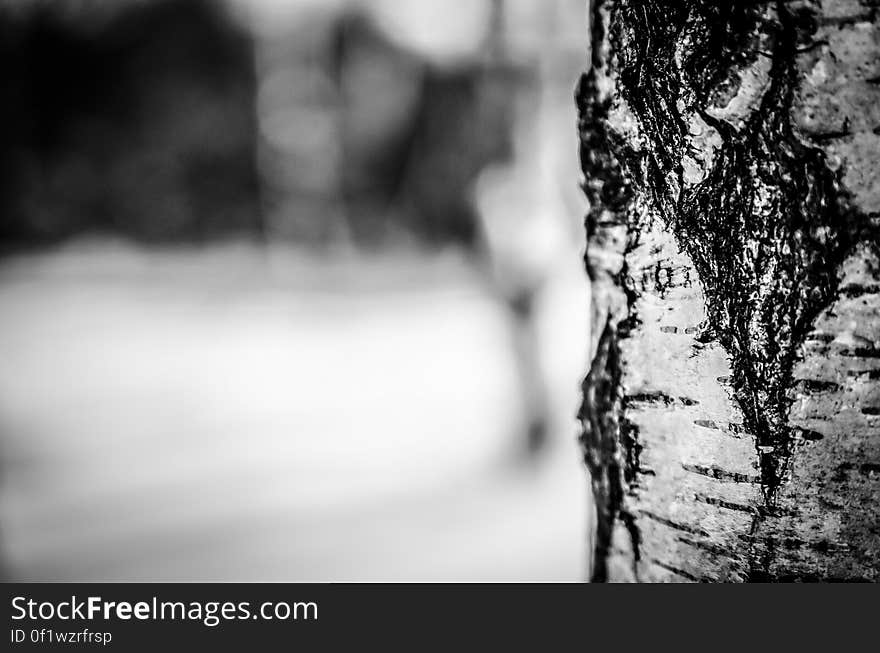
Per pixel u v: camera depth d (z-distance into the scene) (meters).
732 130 0.68
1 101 24.62
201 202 25.58
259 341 12.55
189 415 7.68
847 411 0.65
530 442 5.80
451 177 19.00
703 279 0.70
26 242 25.61
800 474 0.67
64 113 25.20
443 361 10.38
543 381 5.78
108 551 4.21
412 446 6.38
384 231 22.62
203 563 4.00
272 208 24.31
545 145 5.60
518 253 5.61
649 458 0.75
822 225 0.65
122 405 8.17
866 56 0.62
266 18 22.92
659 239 0.72
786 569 0.68
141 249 25.84
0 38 23.92
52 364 10.85
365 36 20.95
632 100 0.73
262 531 4.50
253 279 20.03
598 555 0.81
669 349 0.73
